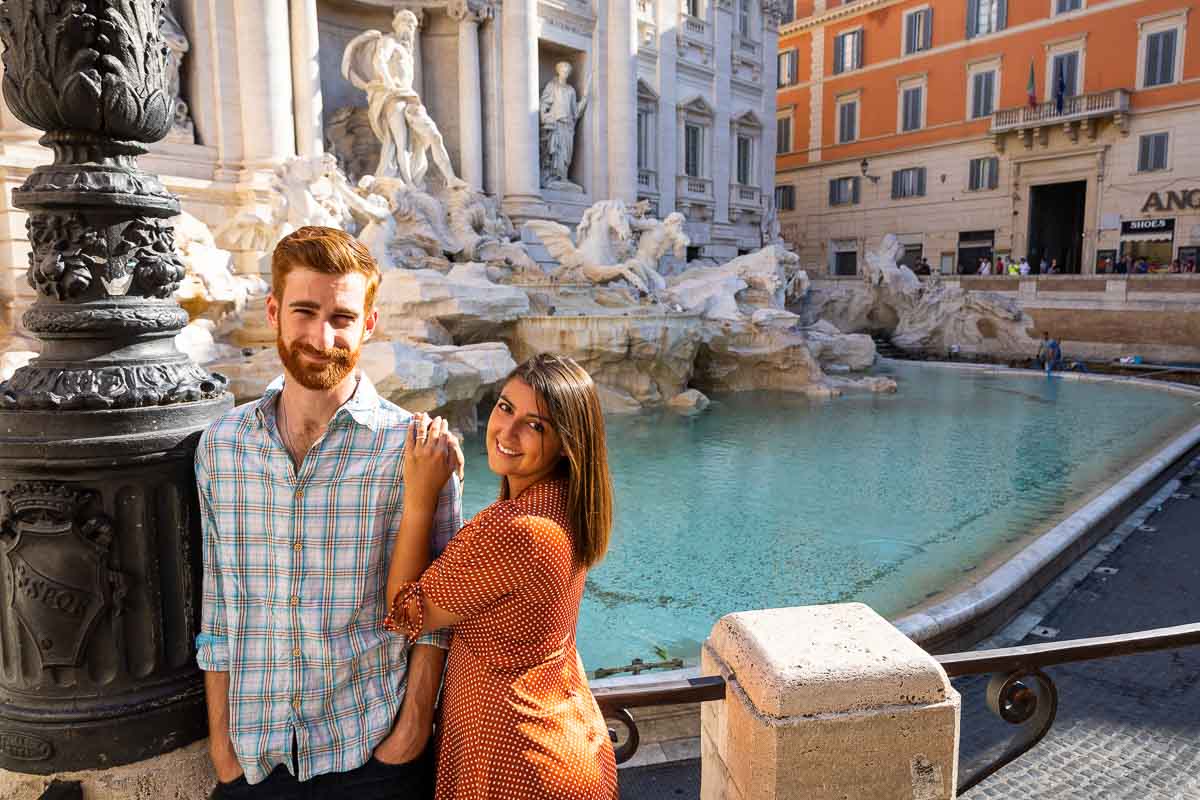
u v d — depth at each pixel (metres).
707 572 8.27
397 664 2.26
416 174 21.59
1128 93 33.56
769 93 35.97
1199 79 31.80
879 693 2.35
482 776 2.01
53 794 2.11
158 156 16.88
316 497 2.07
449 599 1.95
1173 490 11.53
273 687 2.12
